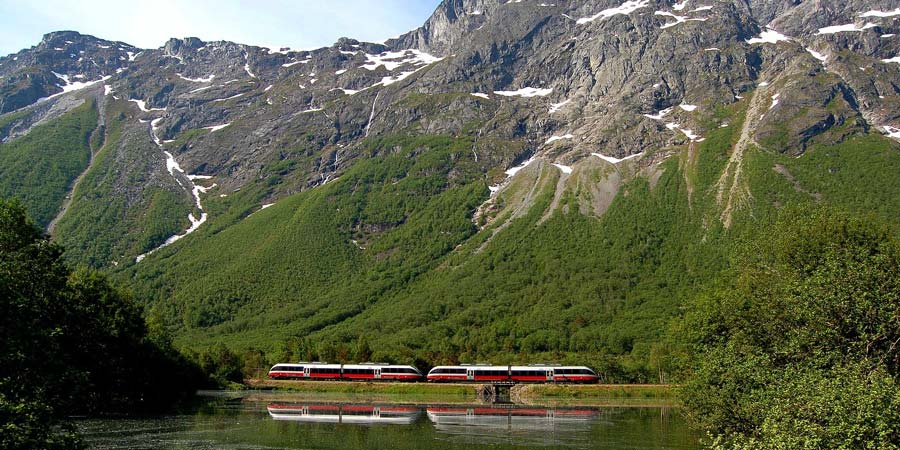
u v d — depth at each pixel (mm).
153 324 170625
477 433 112375
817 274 61094
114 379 119500
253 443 98125
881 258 59875
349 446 98375
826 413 45094
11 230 77062
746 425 63656
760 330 67500
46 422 62000
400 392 198750
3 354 62688
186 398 166000
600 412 148000
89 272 123812
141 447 91188
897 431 42844
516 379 199750
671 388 90000
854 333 57688
